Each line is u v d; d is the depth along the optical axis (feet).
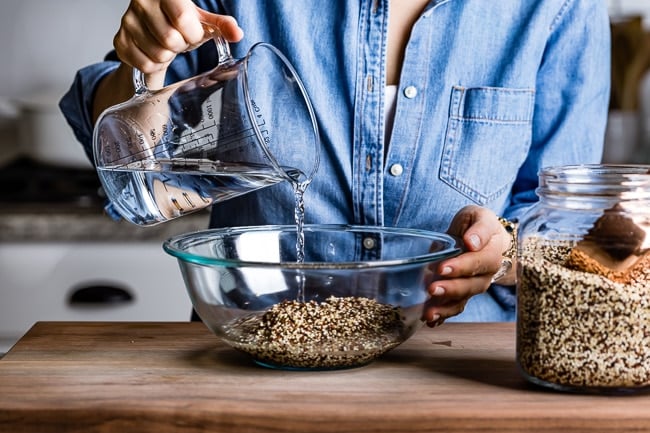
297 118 4.11
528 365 3.35
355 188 4.89
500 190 5.04
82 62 9.82
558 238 3.31
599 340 3.22
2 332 8.14
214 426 3.13
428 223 4.99
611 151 9.71
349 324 3.50
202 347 3.92
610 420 3.06
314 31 4.83
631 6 9.60
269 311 3.55
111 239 8.04
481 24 4.85
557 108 5.13
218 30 3.84
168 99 3.84
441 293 3.67
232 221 5.09
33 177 8.62
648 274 3.22
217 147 3.76
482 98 4.87
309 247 4.18
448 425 3.08
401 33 4.88
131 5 3.78
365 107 4.81
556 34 5.02
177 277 8.11
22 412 3.16
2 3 9.65
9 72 9.79
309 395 3.28
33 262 8.07
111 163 3.92
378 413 3.09
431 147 4.89
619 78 9.66
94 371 3.58
